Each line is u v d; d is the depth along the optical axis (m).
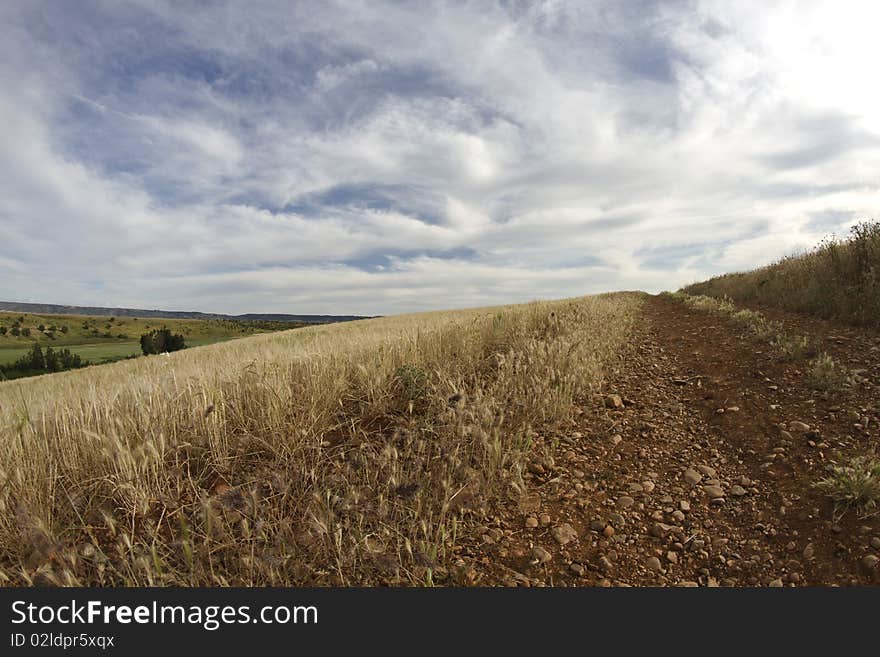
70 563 2.88
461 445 4.25
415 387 5.42
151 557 2.93
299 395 5.08
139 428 4.37
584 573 3.08
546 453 4.58
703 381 6.72
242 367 5.55
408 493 3.31
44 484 3.68
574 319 10.16
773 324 9.00
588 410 5.68
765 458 4.36
